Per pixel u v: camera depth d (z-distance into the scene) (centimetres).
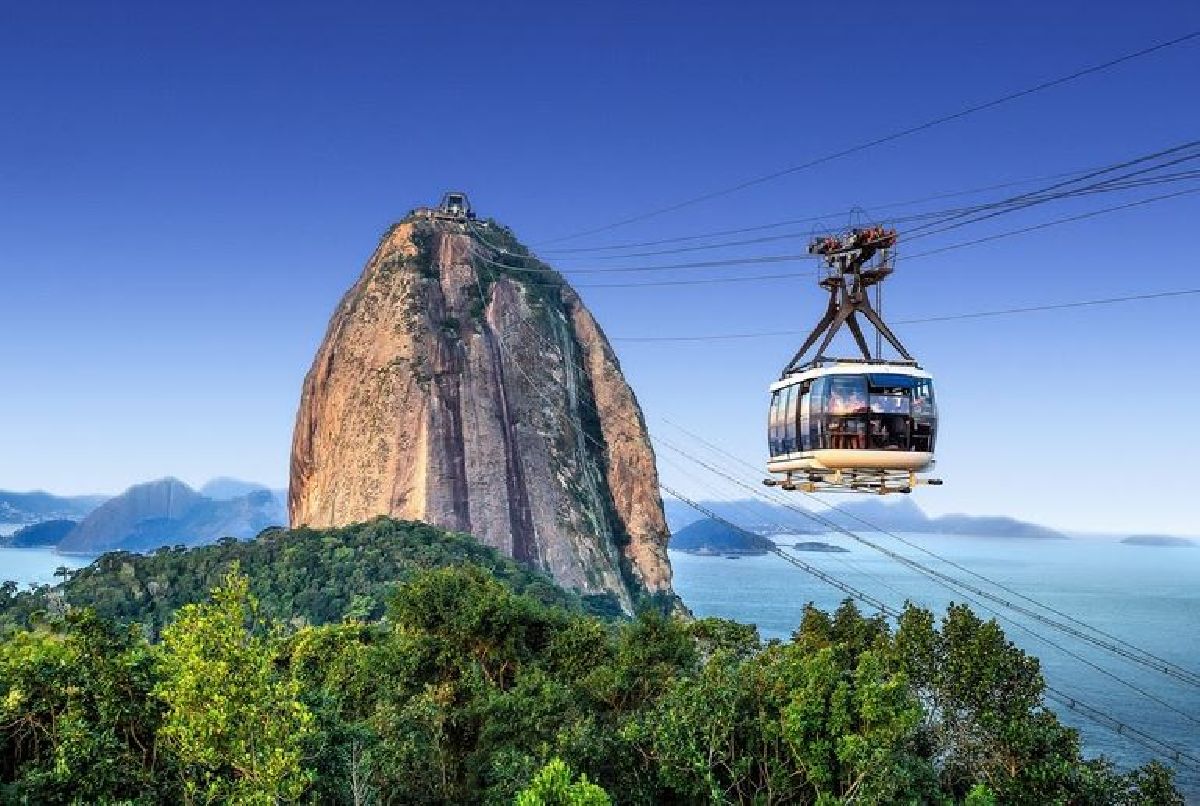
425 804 3622
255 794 2145
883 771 3081
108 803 2481
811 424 3391
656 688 4522
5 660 3075
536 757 3594
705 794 3303
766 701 3506
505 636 5316
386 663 4944
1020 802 3438
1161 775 3447
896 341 3425
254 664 2266
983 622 4106
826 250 3491
